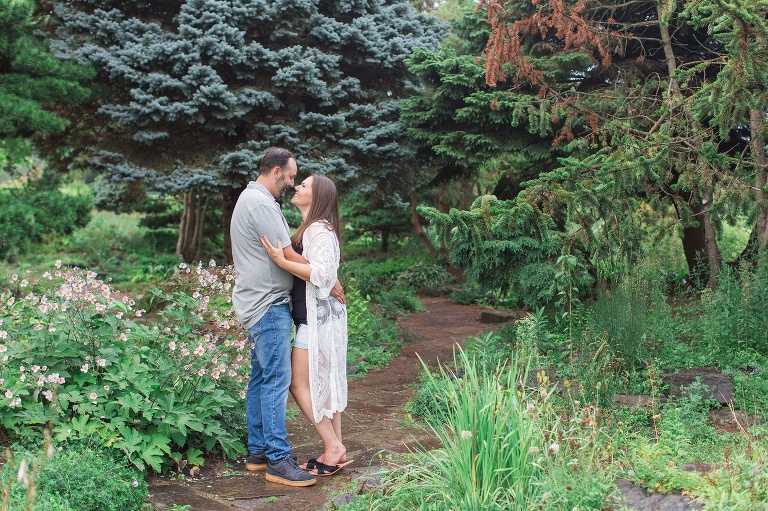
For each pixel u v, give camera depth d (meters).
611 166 5.62
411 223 23.64
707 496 2.72
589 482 2.93
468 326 12.52
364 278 14.00
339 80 11.80
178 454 4.16
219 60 10.62
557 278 6.00
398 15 12.62
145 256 21.14
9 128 9.05
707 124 8.01
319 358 4.02
